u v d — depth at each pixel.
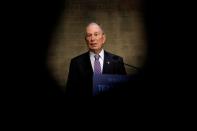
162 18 6.61
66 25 6.63
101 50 2.67
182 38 6.19
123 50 6.18
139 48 6.17
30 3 6.95
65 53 6.18
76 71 2.60
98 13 6.81
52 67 5.91
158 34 6.36
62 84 5.48
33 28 6.56
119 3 6.93
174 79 5.11
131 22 6.63
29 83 5.31
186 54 5.87
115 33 6.44
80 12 6.82
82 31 6.53
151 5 6.83
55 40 6.38
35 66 5.89
